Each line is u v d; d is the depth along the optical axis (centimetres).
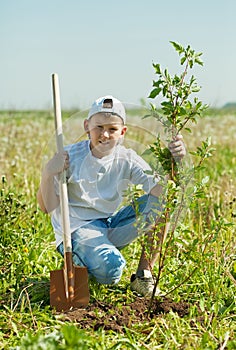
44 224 602
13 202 552
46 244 566
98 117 462
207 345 412
